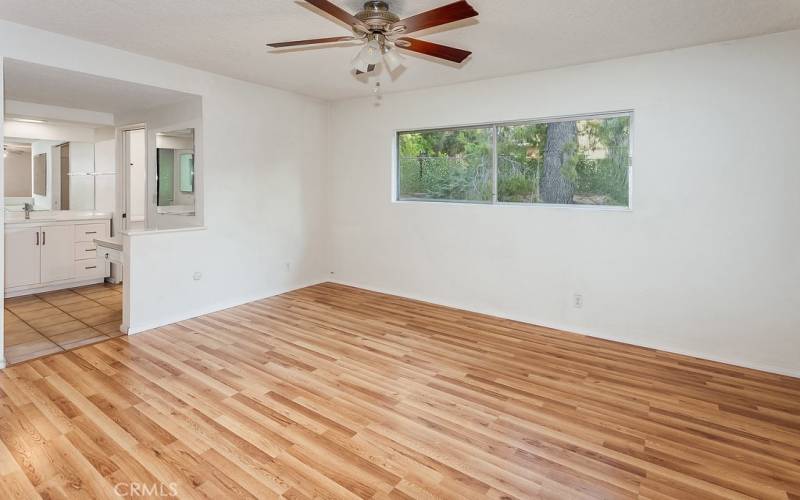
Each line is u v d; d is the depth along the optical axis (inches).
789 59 121.3
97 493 74.5
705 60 132.0
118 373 120.1
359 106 213.5
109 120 207.6
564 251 160.9
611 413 103.3
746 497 75.6
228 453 86.0
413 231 199.9
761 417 102.0
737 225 130.7
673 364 132.3
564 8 106.3
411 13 109.9
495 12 108.6
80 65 132.9
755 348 130.1
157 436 91.0
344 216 224.4
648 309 145.9
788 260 124.6
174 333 152.8
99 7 109.1
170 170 185.6
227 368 124.7
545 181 166.7
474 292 183.8
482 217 179.3
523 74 164.6
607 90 148.3
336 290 215.8
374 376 121.5
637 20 113.7
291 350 139.0
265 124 192.7
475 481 79.1
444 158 192.2
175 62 155.3
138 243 152.1
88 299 195.3
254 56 147.8
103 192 236.7
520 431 95.3
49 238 205.5
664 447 90.0
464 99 179.6
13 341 143.3
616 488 77.7
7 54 118.9
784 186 124.0
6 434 90.7
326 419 99.1
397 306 190.4
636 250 146.8
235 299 187.3
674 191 139.2
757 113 126.1
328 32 125.6
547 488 77.5
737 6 105.0
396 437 92.5
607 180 154.0
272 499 73.9
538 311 167.9
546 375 123.6
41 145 225.3
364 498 74.5
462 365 129.8
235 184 182.5
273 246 202.2
